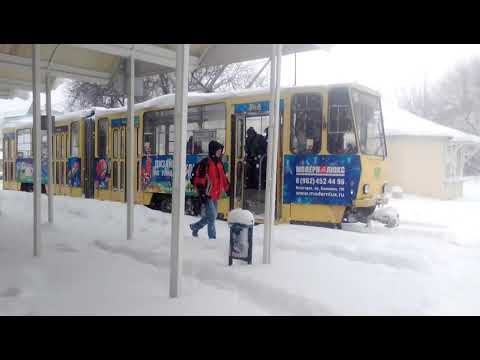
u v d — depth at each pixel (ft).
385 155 36.45
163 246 24.70
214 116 39.14
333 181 33.32
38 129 22.76
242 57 29.01
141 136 45.14
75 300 15.92
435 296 16.76
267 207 20.93
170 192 42.34
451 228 38.73
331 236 28.73
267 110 35.94
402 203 63.41
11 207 44.91
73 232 30.04
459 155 80.74
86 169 53.21
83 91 97.09
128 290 17.02
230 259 20.57
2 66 31.48
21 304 15.53
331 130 33.60
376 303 15.80
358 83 33.86
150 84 84.02
